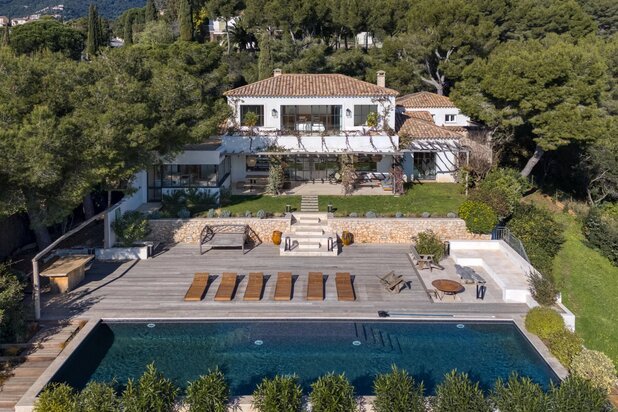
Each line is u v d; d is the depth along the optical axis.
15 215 30.59
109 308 24.08
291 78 45.78
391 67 65.62
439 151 43.03
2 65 25.08
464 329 22.69
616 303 33.88
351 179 40.56
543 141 42.09
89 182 25.00
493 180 39.59
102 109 26.34
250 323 23.03
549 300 23.66
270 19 70.56
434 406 16.19
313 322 23.11
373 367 19.62
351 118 43.25
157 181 38.22
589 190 49.53
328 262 30.44
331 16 71.62
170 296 25.50
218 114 36.38
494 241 31.80
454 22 61.69
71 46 77.00
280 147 41.28
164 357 20.34
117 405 15.98
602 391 16.84
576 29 67.00
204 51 61.59
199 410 15.85
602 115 46.31
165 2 106.56
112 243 31.12
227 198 38.38
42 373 18.94
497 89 42.19
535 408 15.54
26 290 25.75
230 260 30.66
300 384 18.38
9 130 21.75
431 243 30.86
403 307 24.41
